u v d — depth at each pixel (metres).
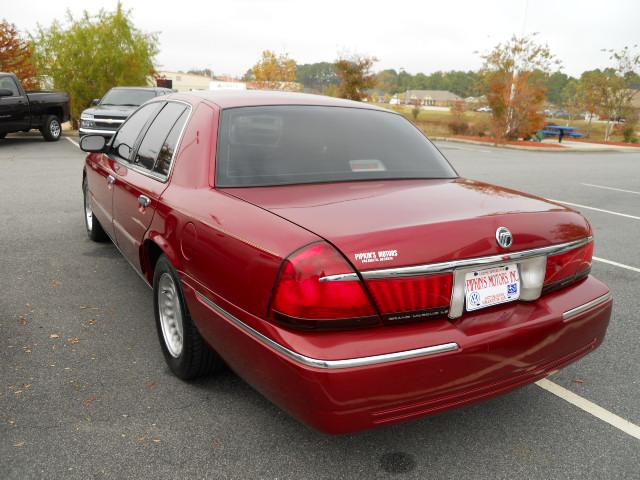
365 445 2.67
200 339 2.95
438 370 2.16
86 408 2.88
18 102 15.30
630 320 4.34
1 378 3.15
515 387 2.41
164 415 2.84
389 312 2.15
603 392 3.23
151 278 3.55
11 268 5.03
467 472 2.50
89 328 3.84
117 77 20.44
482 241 2.32
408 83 194.62
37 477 2.37
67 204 7.79
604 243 6.84
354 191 2.71
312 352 2.04
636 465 2.58
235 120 3.10
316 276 2.05
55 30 20.09
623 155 24.36
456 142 28.05
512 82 27.00
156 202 3.18
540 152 24.22
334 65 30.00
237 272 2.33
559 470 2.53
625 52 35.47
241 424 2.79
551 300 2.58
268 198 2.60
